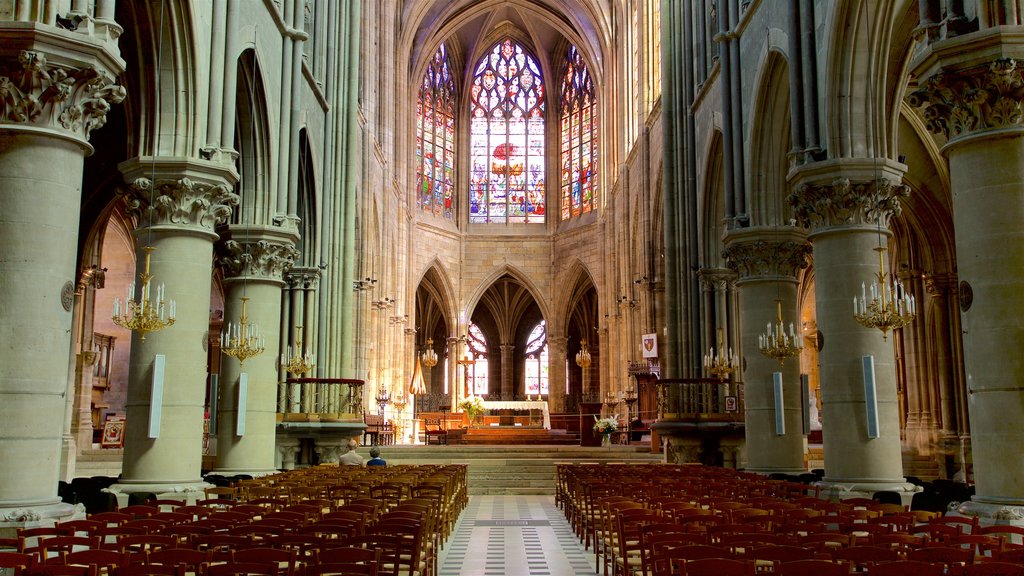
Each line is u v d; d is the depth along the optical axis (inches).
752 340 960.3
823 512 455.5
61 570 262.7
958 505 512.1
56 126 470.6
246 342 828.6
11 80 456.4
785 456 929.5
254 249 891.4
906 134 1151.6
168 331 663.8
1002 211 495.8
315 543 332.2
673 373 1254.3
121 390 1482.5
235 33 739.4
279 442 1086.4
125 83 705.6
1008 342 487.5
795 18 796.6
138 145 681.6
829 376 724.7
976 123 506.0
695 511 448.8
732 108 1024.9
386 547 339.0
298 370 1071.6
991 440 489.1
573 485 772.0
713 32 1183.6
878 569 260.1
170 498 639.1
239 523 388.2
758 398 947.3
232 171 698.2
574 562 572.1
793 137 786.2
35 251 460.1
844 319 720.3
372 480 682.8
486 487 1230.9
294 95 970.1
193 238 677.3
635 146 1808.6
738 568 269.7
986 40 491.5
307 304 1134.4
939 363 1240.8
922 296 1284.4
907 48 808.9
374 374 1819.6
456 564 562.9
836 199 727.1
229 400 873.5
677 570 304.3
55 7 465.7
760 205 970.1
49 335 461.7
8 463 445.4
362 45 1627.7
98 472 1114.7
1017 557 295.3
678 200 1288.1
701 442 1147.3
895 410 713.6
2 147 462.6
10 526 428.5
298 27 985.5
